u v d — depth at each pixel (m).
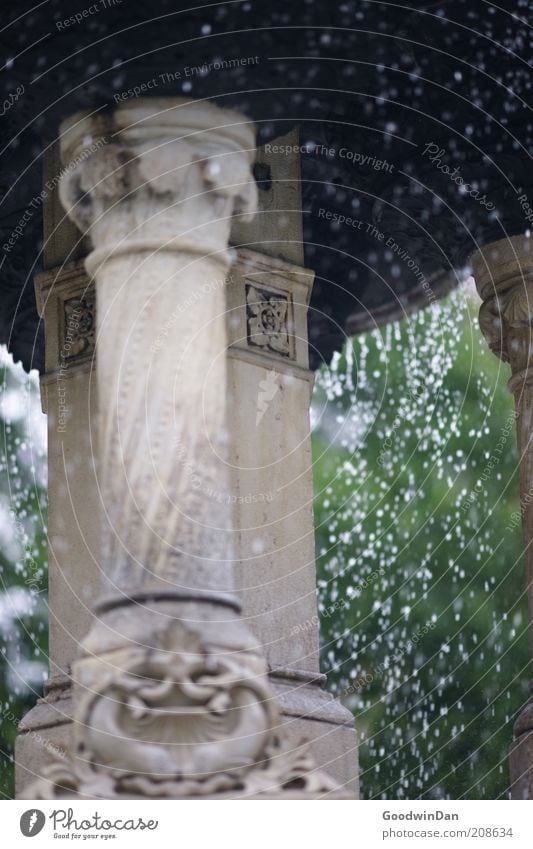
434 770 24.45
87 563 13.05
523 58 13.53
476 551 25.44
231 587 10.89
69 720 12.39
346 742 12.70
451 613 25.06
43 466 23.75
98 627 10.62
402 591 25.03
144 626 10.46
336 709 12.78
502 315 15.07
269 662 12.70
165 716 10.34
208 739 10.40
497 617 25.22
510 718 24.78
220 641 10.51
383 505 25.34
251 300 13.33
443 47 13.20
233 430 12.95
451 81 13.73
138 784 10.30
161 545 10.72
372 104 14.46
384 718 24.45
